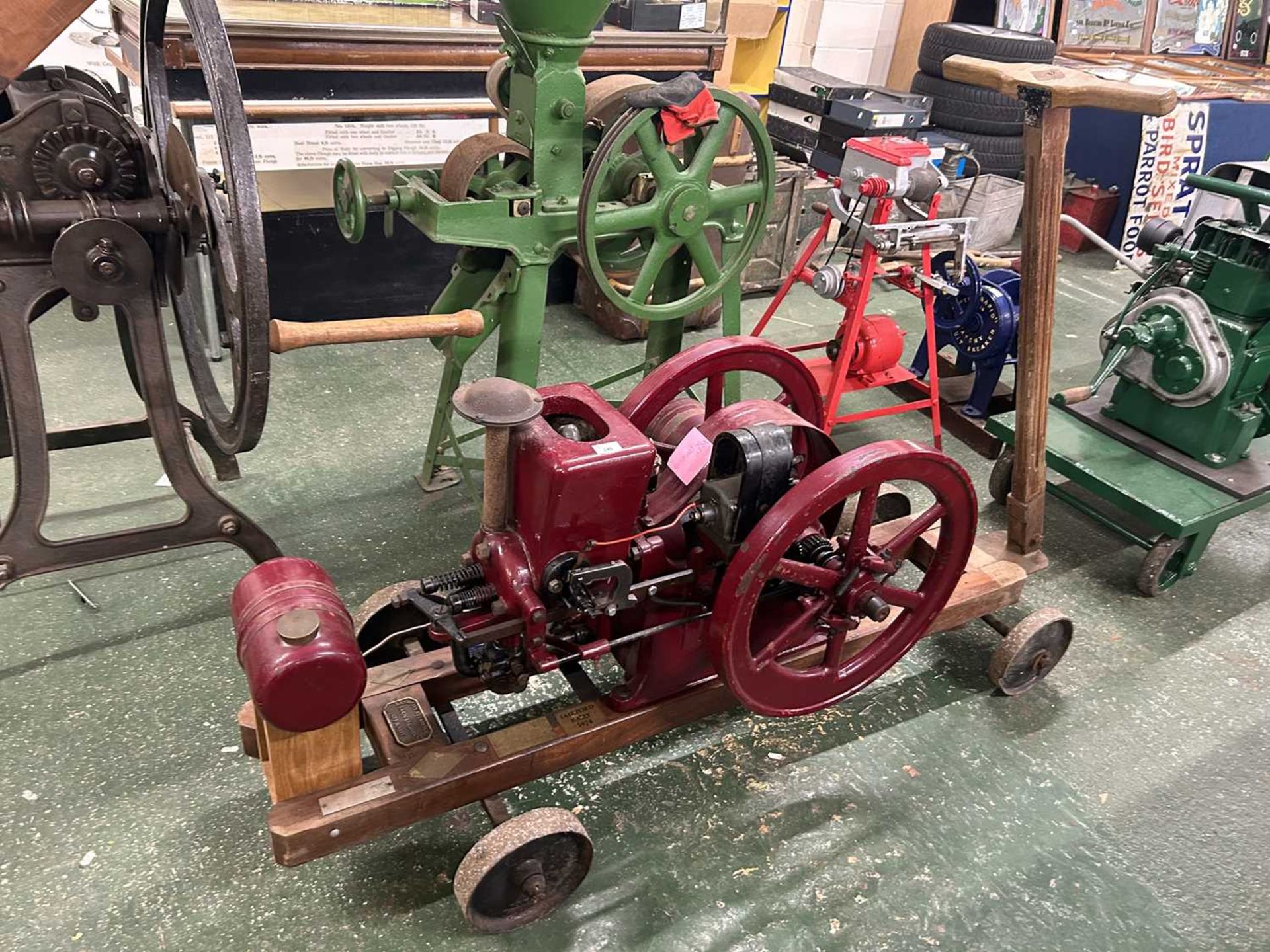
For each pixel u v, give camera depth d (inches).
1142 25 226.4
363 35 111.7
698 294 100.1
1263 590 103.1
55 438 90.2
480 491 104.9
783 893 65.4
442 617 59.4
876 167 105.8
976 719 82.0
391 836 66.8
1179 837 72.1
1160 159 190.1
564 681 82.0
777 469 60.8
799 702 71.6
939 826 71.4
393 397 123.1
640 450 58.1
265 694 51.1
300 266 129.7
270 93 112.2
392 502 102.4
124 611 84.0
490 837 57.0
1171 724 83.1
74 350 124.3
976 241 175.8
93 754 70.2
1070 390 117.6
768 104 187.6
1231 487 98.6
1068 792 75.4
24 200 62.6
